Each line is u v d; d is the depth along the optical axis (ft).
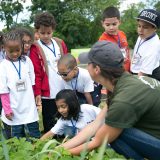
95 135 9.37
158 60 15.81
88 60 9.34
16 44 15.11
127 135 9.25
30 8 154.71
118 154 9.32
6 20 156.04
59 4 152.46
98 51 9.11
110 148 9.54
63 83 17.12
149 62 15.58
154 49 15.60
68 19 149.18
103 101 19.77
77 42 153.38
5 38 15.31
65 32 152.66
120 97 8.80
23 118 15.51
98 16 155.74
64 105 13.97
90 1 155.94
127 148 9.37
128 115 8.70
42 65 17.01
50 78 17.25
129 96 8.77
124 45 17.66
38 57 16.93
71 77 15.94
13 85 15.28
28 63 15.84
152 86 9.07
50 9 150.82
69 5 153.07
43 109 17.81
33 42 17.03
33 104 15.75
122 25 157.58
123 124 8.74
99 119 10.55
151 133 9.25
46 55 17.15
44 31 16.96
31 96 15.70
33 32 17.70
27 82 15.58
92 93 17.04
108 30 17.28
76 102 14.11
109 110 8.84
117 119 8.73
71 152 9.27
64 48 18.17
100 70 9.11
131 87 8.90
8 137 15.61
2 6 154.81
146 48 15.78
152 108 8.94
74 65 15.87
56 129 14.42
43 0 152.15
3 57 19.11
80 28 152.97
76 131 14.35
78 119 14.28
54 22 17.26
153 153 9.31
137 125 9.31
